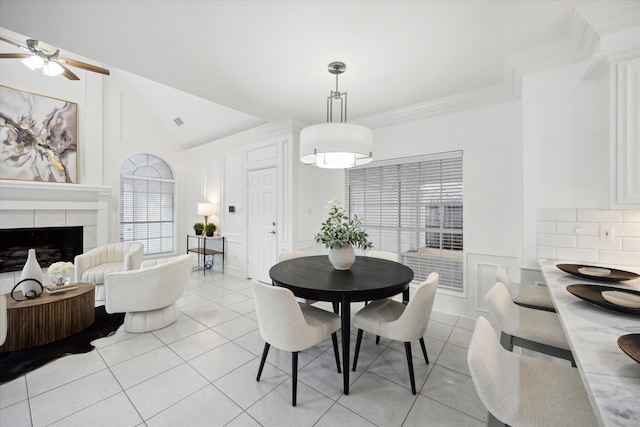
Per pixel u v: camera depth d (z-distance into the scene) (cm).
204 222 558
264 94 300
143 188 546
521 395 93
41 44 243
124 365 214
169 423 157
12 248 420
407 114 338
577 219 212
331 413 165
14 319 232
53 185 414
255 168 461
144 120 539
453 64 239
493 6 172
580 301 128
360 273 226
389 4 171
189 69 248
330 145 198
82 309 273
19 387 187
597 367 76
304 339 175
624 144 172
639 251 192
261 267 457
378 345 249
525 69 227
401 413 165
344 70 248
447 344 248
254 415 164
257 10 176
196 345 247
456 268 320
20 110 400
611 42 172
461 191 314
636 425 54
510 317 146
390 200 368
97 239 464
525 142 230
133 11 177
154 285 266
